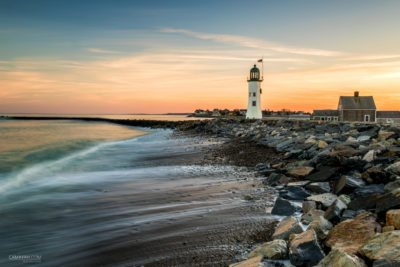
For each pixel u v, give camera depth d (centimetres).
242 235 661
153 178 1360
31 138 4169
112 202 991
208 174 1384
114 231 736
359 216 594
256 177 1257
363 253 449
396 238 445
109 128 7744
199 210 856
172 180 1293
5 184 1341
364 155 1219
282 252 517
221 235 669
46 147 2972
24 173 1611
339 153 1288
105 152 2559
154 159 2012
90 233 734
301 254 482
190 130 5316
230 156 1897
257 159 1692
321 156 1217
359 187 849
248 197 946
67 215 879
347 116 5653
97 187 1228
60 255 630
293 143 1948
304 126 3319
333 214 652
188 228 723
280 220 732
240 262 503
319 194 870
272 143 2147
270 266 488
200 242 640
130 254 612
